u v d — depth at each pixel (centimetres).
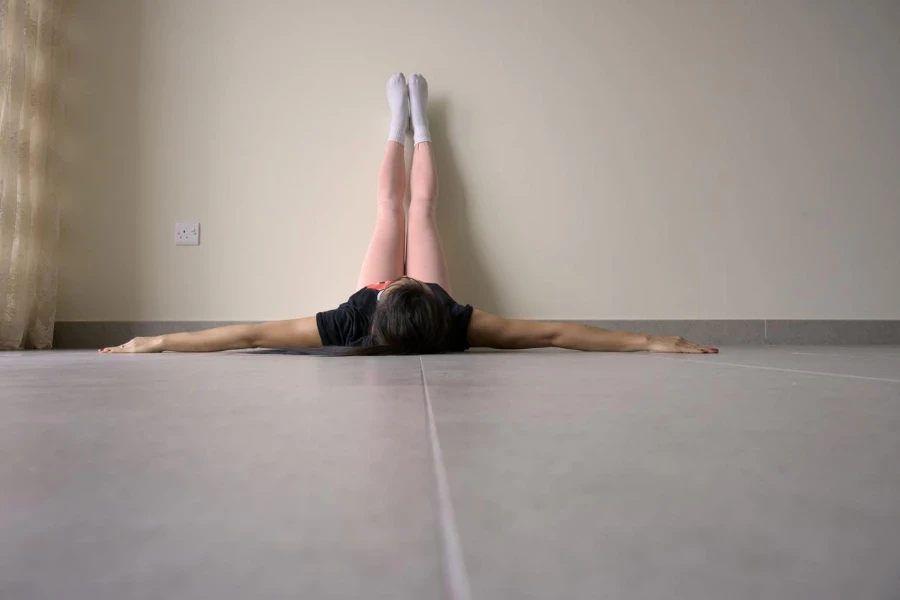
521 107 284
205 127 272
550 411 43
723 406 46
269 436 32
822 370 93
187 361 121
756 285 291
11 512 18
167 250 268
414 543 15
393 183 259
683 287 288
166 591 12
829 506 19
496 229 281
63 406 46
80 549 15
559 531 16
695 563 14
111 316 264
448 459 26
